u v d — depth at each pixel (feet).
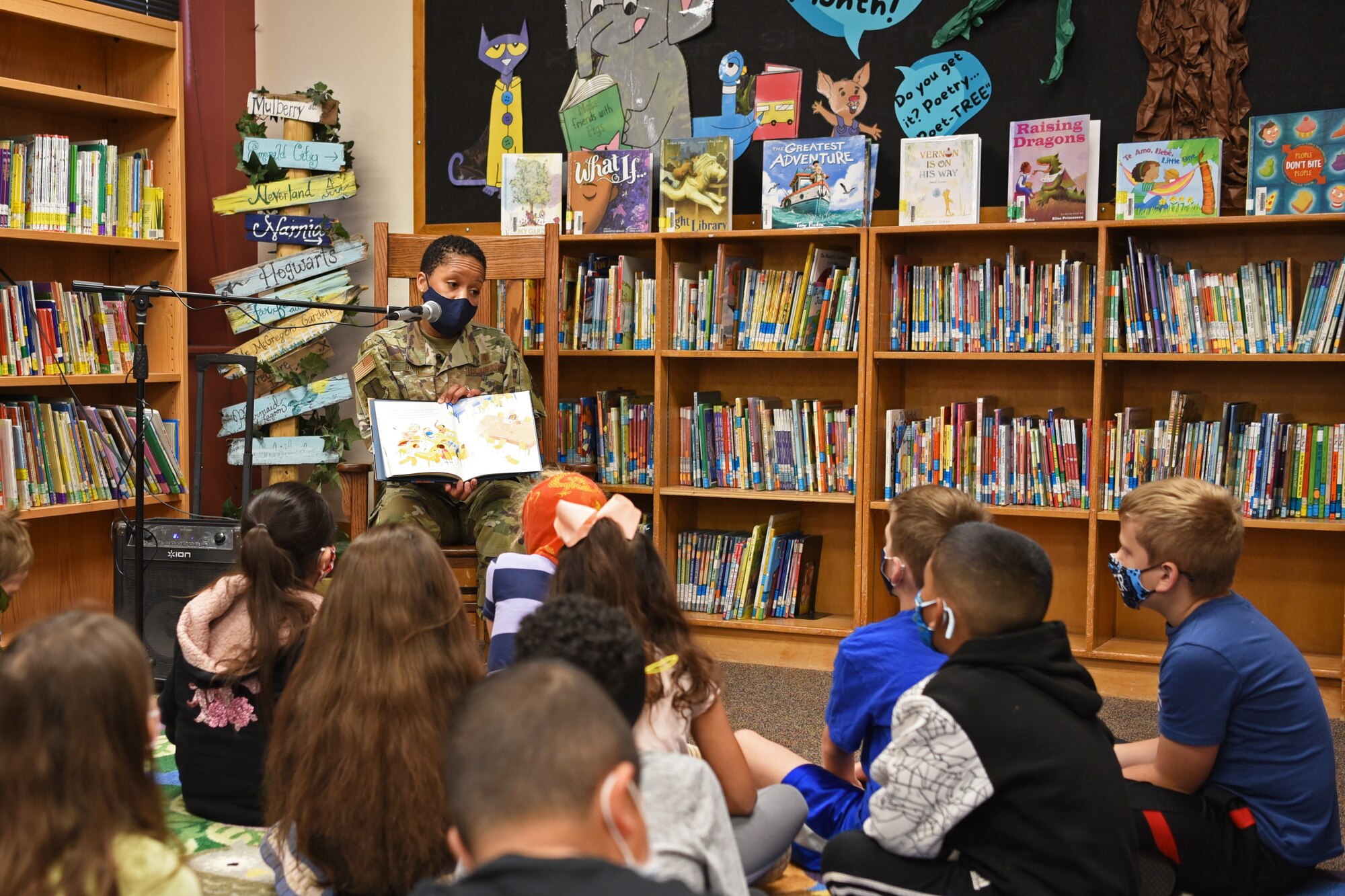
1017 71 13.14
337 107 15.33
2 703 3.87
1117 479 12.35
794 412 13.57
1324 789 7.02
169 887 4.00
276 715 6.44
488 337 12.89
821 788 7.52
